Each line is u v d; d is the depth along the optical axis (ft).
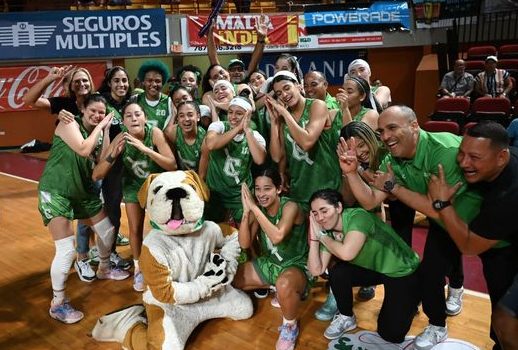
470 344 9.34
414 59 37.81
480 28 35.68
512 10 34.19
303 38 35.42
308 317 10.66
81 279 12.72
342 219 9.11
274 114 10.95
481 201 7.80
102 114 10.94
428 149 8.18
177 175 10.16
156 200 9.60
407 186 8.63
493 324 7.25
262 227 9.75
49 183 10.58
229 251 10.43
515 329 6.95
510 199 6.93
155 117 13.69
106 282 12.65
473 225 7.35
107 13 31.78
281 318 10.69
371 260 9.06
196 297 9.68
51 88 31.83
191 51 33.60
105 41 32.04
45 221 10.65
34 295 12.09
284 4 38.47
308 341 9.75
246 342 9.82
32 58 31.12
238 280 11.01
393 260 8.98
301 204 11.16
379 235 9.00
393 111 8.02
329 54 36.91
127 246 14.99
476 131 6.89
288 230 9.82
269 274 10.55
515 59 30.71
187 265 9.85
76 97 12.74
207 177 11.67
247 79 17.21
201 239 10.19
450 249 8.74
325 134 10.68
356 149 9.19
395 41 36.55
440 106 26.48
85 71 12.73
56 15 31.04
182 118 11.58
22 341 10.07
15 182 24.61
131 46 32.55
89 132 11.10
